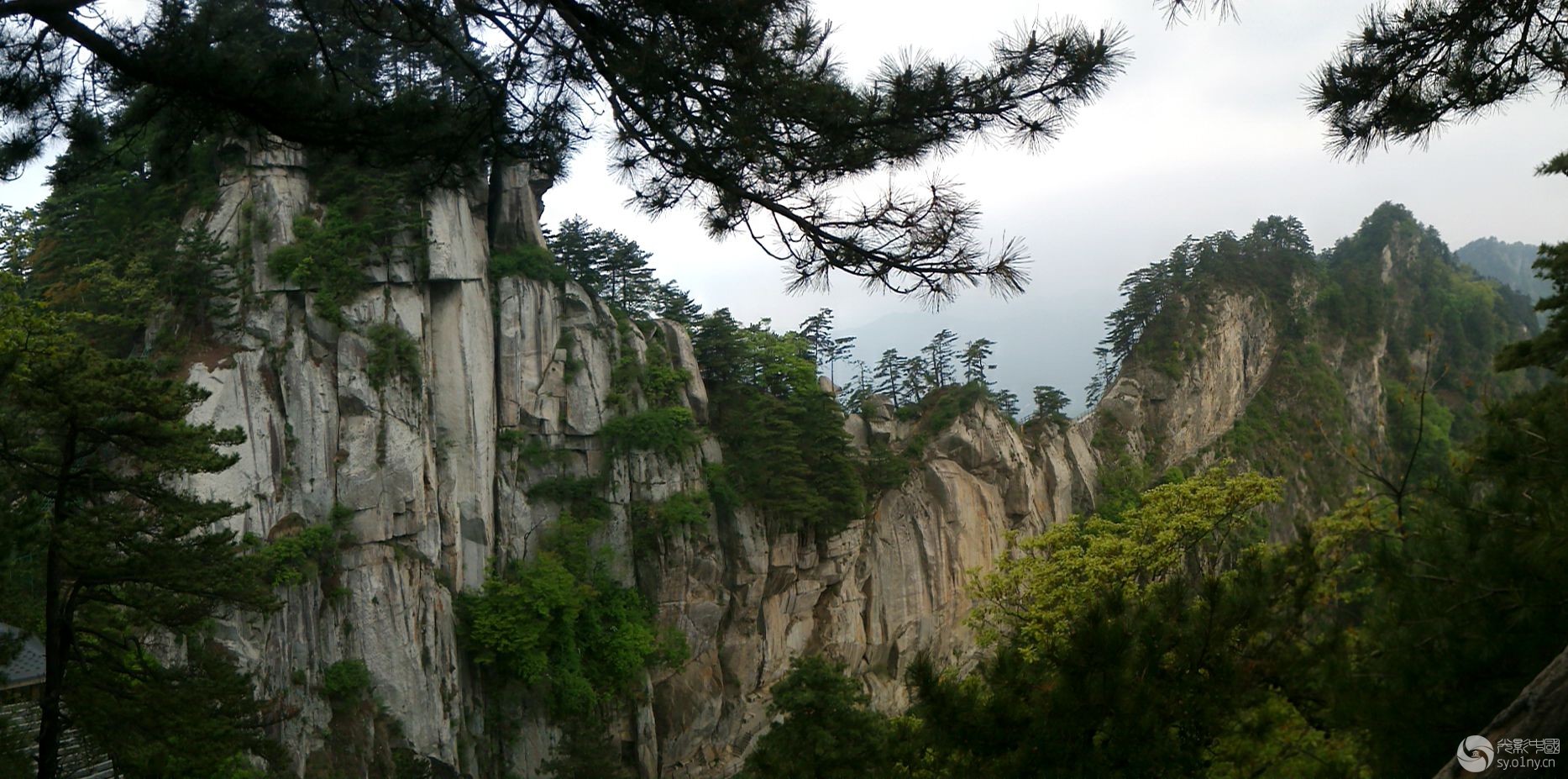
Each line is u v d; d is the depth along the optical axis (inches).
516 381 2576.3
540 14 429.4
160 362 1931.6
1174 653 467.8
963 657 3531.0
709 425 2972.4
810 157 399.5
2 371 842.8
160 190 2178.9
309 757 1946.4
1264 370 5191.9
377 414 2191.2
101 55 402.6
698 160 418.6
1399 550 527.2
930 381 4082.2
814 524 3083.2
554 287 2682.1
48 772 882.1
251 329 2116.1
